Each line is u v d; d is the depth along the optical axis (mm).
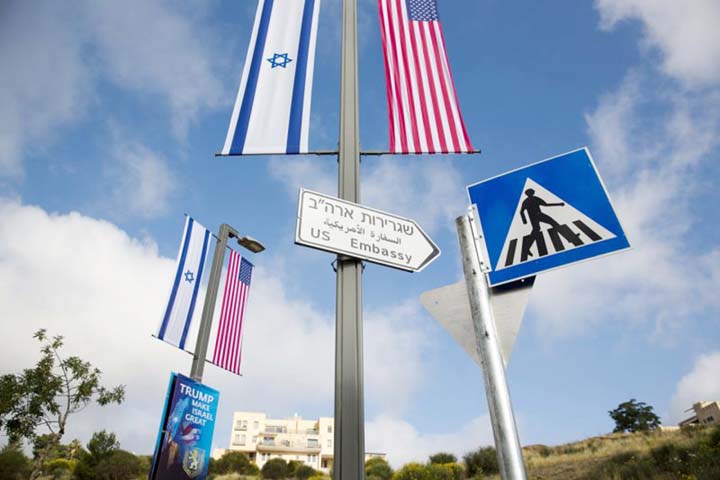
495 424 1896
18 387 13008
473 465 25531
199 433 7301
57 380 13336
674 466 17016
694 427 23062
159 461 6441
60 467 28078
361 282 3627
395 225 3771
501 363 2074
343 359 3346
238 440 70562
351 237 3506
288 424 73312
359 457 3000
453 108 5770
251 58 6070
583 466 22156
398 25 6621
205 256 10141
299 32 6297
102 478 27906
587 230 2451
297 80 5762
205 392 7641
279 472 38719
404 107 5773
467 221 2496
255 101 5602
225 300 10141
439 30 6570
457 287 2469
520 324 2229
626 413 42844
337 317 3512
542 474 22719
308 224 3338
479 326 2178
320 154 5031
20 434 13000
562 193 2611
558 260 2408
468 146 5449
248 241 10867
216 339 9555
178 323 8945
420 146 5422
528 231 2559
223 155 5086
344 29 5406
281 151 5090
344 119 4711
